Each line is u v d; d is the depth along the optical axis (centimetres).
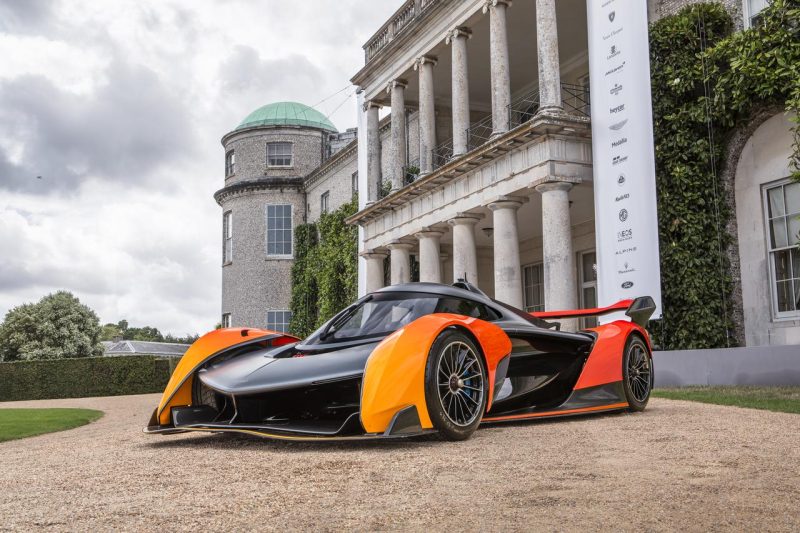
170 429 423
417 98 2053
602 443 358
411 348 363
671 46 1069
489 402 404
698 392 766
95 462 368
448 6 1579
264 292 3080
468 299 467
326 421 393
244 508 233
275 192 3139
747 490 241
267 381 386
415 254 2106
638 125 1063
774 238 984
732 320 1016
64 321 4006
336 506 233
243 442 430
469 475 279
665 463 296
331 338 446
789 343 949
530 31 1639
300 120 3241
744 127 1002
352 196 2553
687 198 1039
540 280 1978
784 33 916
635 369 528
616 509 218
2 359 3934
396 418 350
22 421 848
